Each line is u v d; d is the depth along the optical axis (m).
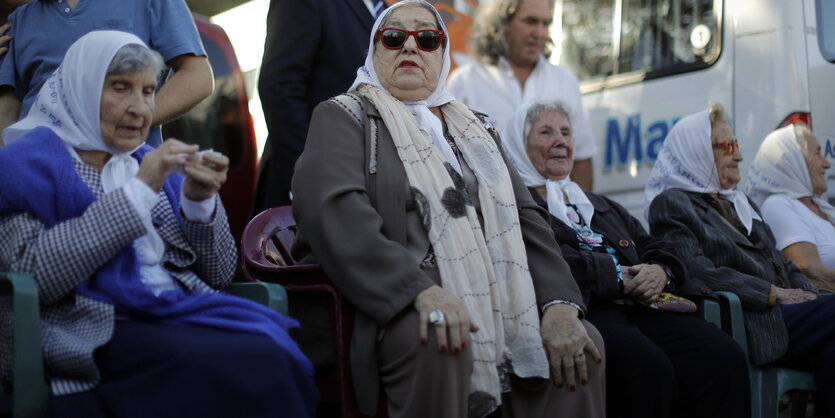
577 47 6.36
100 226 2.16
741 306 3.46
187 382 2.10
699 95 5.58
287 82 3.55
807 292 3.69
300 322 2.64
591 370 2.73
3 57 2.99
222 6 6.84
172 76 3.03
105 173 2.39
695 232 3.79
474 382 2.52
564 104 3.65
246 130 5.21
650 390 2.99
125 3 2.97
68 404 2.07
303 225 2.67
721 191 4.02
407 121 2.83
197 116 5.00
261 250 2.85
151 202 2.21
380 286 2.47
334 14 3.60
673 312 3.37
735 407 3.18
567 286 2.85
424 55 2.94
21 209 2.22
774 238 4.14
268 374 2.18
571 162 3.62
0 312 2.14
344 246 2.52
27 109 2.89
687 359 3.22
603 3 6.23
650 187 4.14
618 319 3.21
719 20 5.54
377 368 2.51
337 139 2.72
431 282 2.50
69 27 2.92
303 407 2.24
